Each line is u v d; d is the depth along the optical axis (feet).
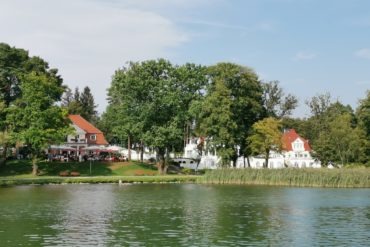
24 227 141.18
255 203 202.08
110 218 158.51
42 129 342.85
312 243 121.49
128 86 379.96
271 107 457.68
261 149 390.83
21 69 391.04
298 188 279.28
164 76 394.93
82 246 117.19
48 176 347.15
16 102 361.51
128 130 383.24
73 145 465.88
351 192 253.85
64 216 162.40
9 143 358.43
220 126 373.81
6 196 223.71
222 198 220.23
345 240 125.18
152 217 161.07
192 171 408.46
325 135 436.76
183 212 173.78
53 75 421.59
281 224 148.46
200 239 125.59
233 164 401.90
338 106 573.33
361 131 428.97
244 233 133.59
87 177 327.47
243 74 391.04
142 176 346.74
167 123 381.19
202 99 389.60
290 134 556.10
